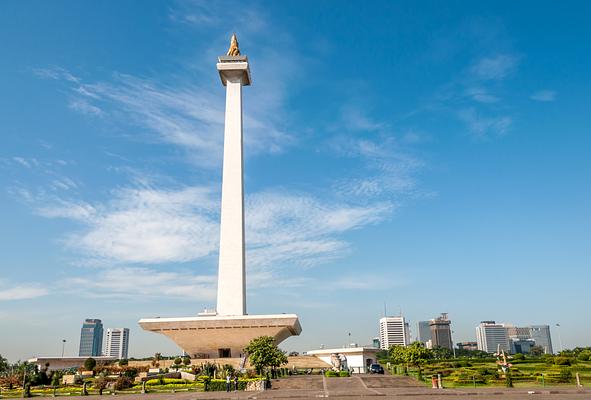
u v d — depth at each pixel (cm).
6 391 6047
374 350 12169
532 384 5791
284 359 6900
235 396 4588
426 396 4334
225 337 9606
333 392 4794
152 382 6044
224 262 9788
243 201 10306
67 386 6334
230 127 10519
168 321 9394
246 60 10812
